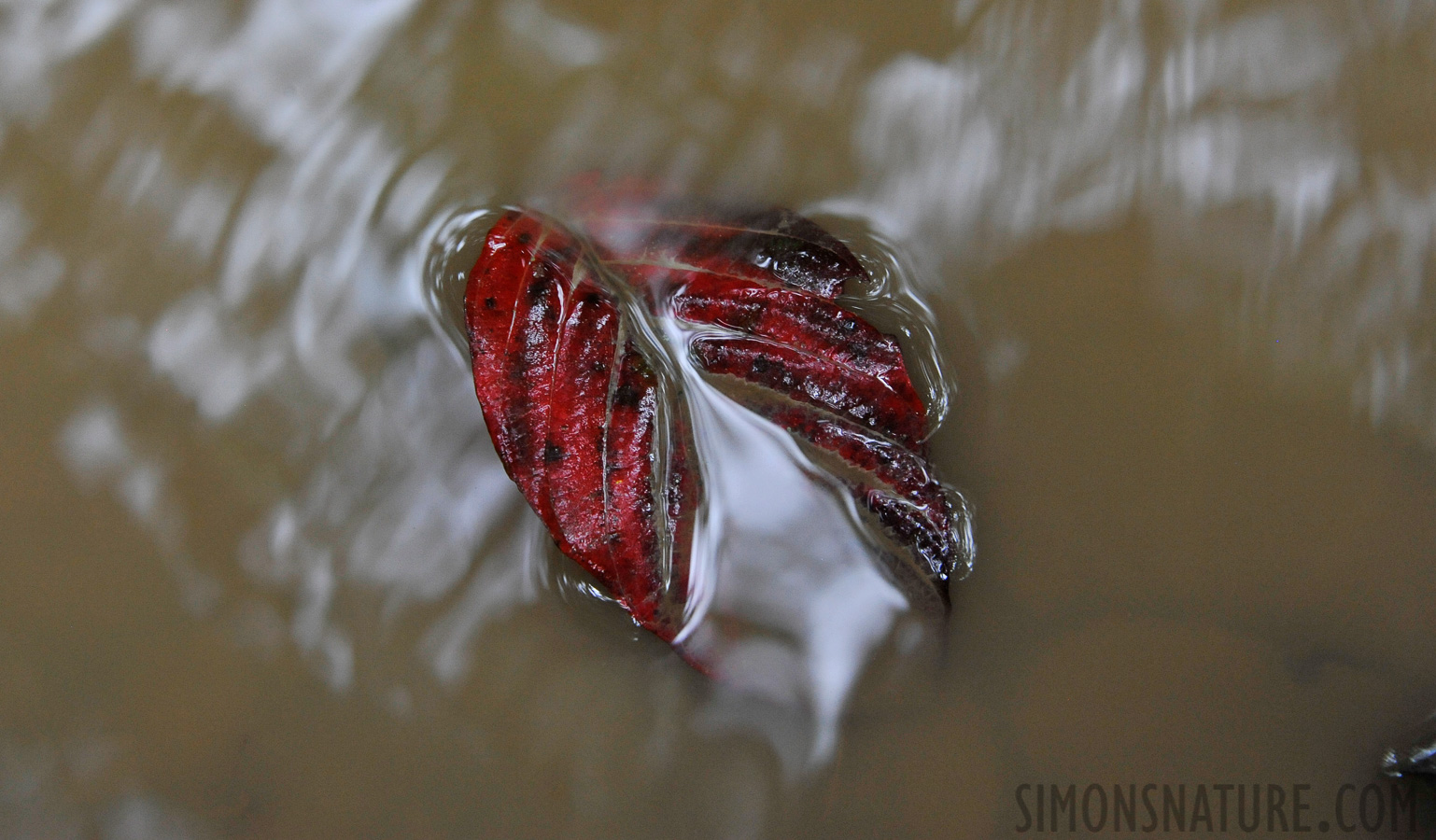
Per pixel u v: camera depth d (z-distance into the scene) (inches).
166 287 23.8
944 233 24.0
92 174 24.0
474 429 23.6
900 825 23.2
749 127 24.1
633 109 24.1
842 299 23.8
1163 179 24.1
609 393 23.2
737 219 23.6
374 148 24.0
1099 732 23.3
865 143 24.1
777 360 23.4
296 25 24.2
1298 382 23.8
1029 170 24.1
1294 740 23.3
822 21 24.3
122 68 24.1
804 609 23.3
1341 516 23.6
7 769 23.2
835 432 23.3
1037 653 23.4
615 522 23.1
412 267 23.9
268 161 24.0
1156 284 23.9
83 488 23.5
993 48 24.3
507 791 23.2
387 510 23.5
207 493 23.5
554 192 23.8
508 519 23.5
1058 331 23.8
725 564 23.2
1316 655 23.4
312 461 23.6
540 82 24.1
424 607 23.4
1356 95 24.2
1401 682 23.4
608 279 23.4
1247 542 23.5
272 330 23.8
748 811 23.2
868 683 23.3
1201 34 24.3
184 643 23.4
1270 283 23.9
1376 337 23.8
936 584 23.3
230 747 23.3
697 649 23.2
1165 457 23.6
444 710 23.3
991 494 23.6
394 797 23.2
